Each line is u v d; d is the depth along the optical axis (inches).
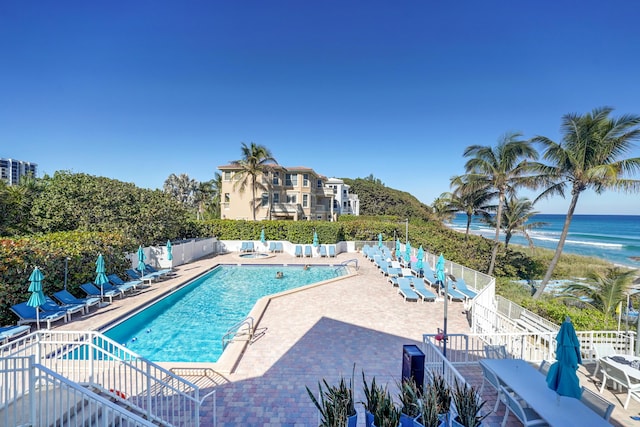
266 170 1567.4
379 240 1112.2
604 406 197.5
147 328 485.1
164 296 619.2
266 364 336.2
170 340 440.5
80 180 850.1
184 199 2613.2
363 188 3164.4
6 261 423.5
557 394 209.2
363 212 2999.5
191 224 1176.8
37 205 790.5
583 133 673.6
